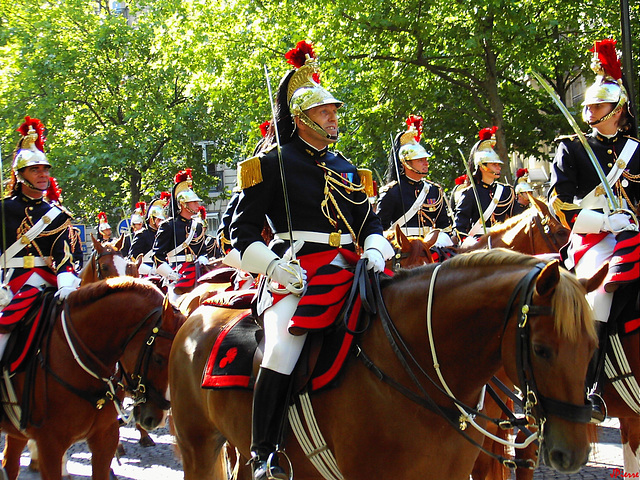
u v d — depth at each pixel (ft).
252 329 17.11
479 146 36.55
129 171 116.16
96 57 115.24
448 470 14.01
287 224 15.99
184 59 87.66
